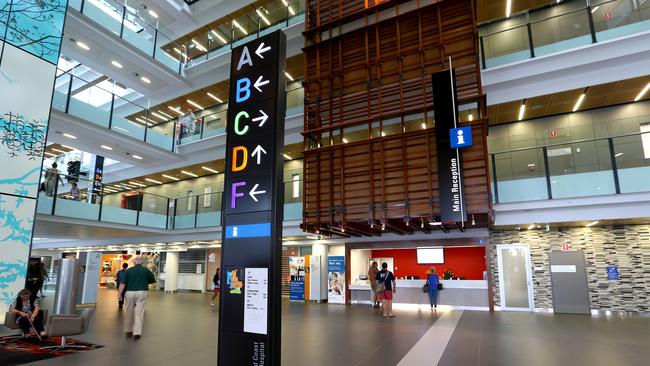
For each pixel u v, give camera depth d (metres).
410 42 10.05
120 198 15.80
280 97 4.46
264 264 4.07
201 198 17.69
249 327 4.03
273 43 4.59
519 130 13.85
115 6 15.12
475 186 8.54
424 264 14.75
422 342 7.05
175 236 18.38
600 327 8.75
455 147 8.54
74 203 13.88
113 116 15.38
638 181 9.80
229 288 4.25
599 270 11.54
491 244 12.85
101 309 12.50
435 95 8.98
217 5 18.22
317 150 10.46
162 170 19.73
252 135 4.47
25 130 9.17
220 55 17.91
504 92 11.98
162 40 17.58
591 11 11.05
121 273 12.70
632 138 10.08
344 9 11.39
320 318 10.36
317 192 10.27
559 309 11.50
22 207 8.98
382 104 10.12
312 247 16.50
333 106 10.77
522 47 12.09
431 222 9.41
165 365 5.50
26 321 7.59
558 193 10.64
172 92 19.48
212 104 20.38
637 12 10.50
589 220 10.48
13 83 9.03
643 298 10.98
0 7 8.91
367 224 10.61
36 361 5.76
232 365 4.05
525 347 6.61
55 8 10.09
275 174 4.23
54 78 9.91
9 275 8.61
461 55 9.32
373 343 6.96
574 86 11.13
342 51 10.96
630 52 10.37
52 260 27.30
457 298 12.66
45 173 12.94
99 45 15.16
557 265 11.77
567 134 13.09
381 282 10.91
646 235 11.16
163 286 22.41
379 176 9.56
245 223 4.30
